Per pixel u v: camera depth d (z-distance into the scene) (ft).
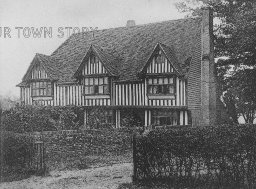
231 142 31.14
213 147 31.48
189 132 32.55
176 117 80.59
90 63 90.58
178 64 82.23
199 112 81.61
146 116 84.17
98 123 81.46
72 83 91.97
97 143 59.88
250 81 78.02
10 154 39.58
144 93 84.17
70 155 54.65
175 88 80.33
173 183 32.45
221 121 88.58
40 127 74.84
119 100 87.20
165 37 92.84
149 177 33.68
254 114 104.53
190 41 87.40
